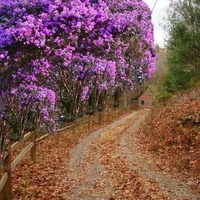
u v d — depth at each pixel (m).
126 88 10.90
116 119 35.53
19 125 10.50
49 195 7.79
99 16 7.87
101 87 10.31
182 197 7.17
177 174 9.15
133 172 9.73
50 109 12.25
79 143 17.95
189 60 17.66
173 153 11.58
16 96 9.68
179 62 17.80
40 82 9.38
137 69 10.20
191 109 13.80
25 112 10.52
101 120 32.09
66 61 8.32
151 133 16.67
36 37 7.23
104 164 11.34
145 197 7.27
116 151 14.09
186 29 17.06
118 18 8.24
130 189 7.96
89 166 11.16
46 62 8.20
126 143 16.59
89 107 11.05
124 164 11.06
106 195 7.66
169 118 15.55
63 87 9.59
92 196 7.65
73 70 9.05
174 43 18.05
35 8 7.50
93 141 18.59
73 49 7.93
